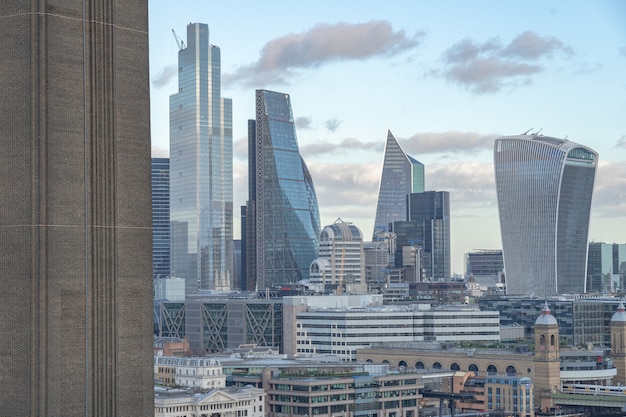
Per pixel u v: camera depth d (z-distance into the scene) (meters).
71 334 42.25
